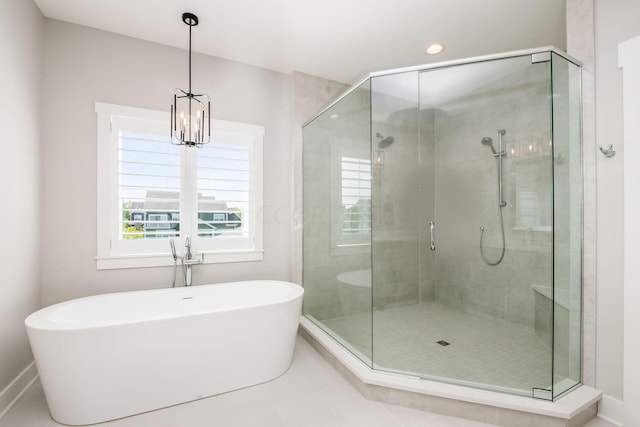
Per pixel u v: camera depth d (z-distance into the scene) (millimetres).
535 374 1848
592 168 1708
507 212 2818
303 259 3047
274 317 1977
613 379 1615
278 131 2979
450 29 2291
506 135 2785
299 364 2236
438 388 1674
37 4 1994
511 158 2760
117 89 2316
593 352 1694
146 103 2414
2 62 1635
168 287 2494
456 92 2689
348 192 2447
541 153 2533
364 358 2057
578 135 1751
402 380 1763
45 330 1454
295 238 3012
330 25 2244
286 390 1896
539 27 2260
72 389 1521
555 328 1697
